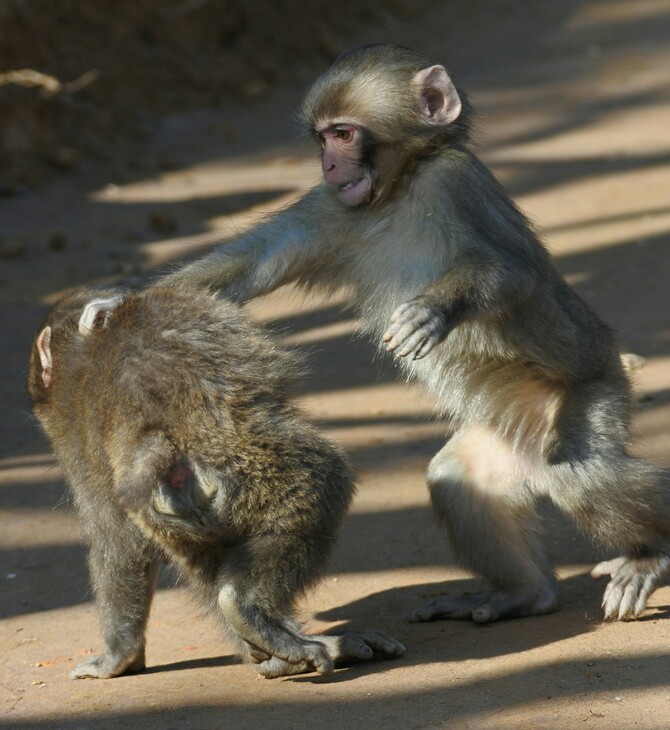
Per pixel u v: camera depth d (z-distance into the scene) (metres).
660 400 15.34
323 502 9.10
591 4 39.34
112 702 9.20
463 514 10.98
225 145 30.84
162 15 36.16
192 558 9.20
